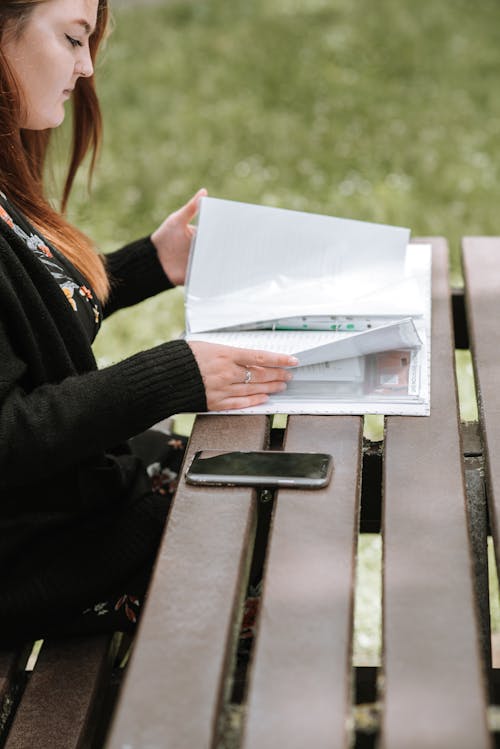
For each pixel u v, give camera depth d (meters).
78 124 1.96
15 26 1.49
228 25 7.60
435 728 0.93
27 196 1.67
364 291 1.75
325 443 1.40
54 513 1.52
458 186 4.73
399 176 4.90
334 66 6.55
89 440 1.39
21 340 1.43
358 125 5.60
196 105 6.02
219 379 1.48
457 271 3.91
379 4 7.75
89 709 1.34
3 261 1.43
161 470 1.84
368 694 1.35
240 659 1.36
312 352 1.55
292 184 4.89
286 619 1.07
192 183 4.91
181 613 1.10
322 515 1.23
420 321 1.71
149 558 1.54
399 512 1.23
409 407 1.46
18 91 1.54
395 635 1.04
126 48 7.14
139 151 5.33
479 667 0.99
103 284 1.75
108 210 4.63
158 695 1.00
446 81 6.22
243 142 5.41
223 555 1.18
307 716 0.95
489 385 1.55
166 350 1.47
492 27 7.15
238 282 1.80
